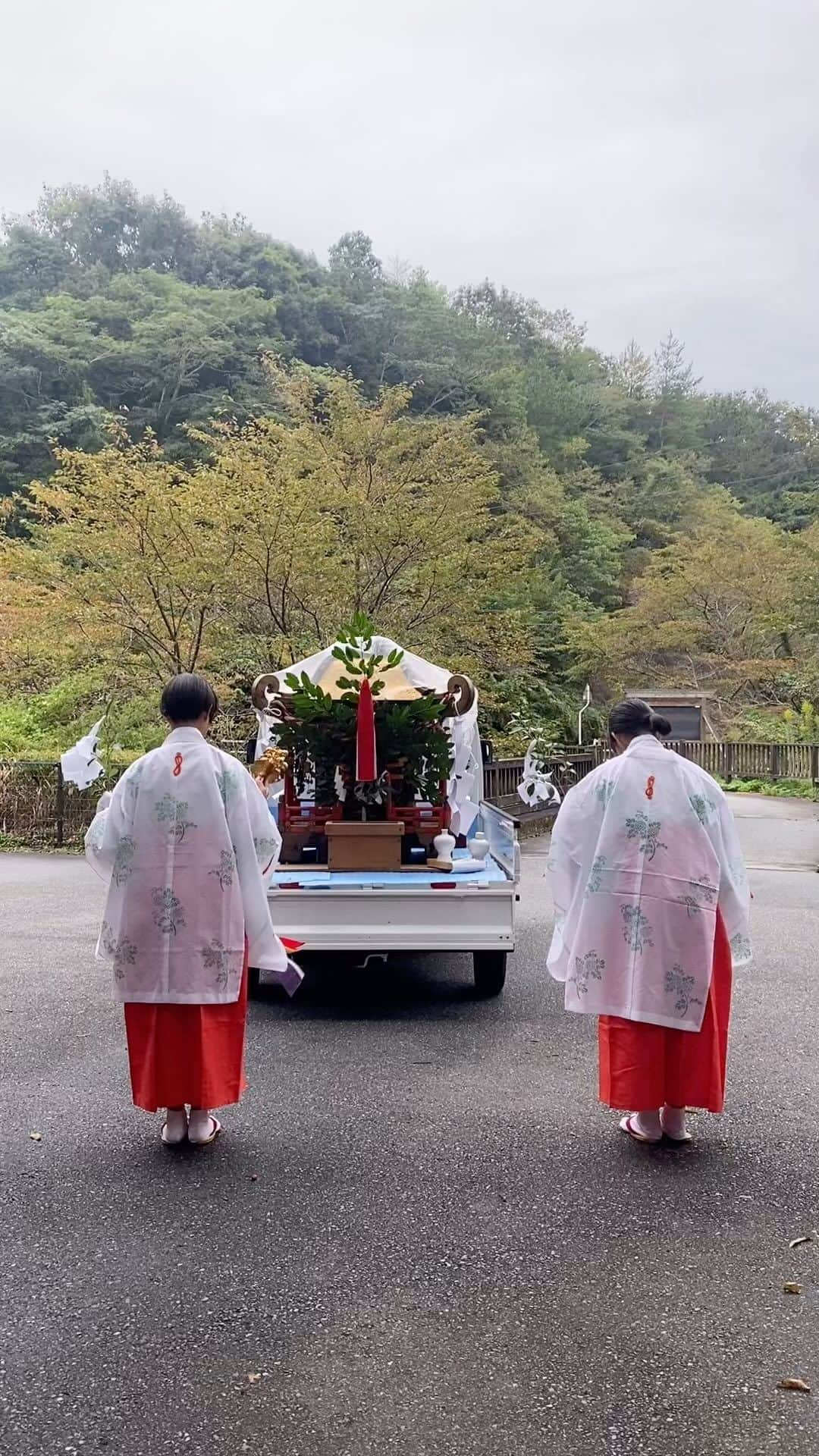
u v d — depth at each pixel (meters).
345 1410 2.51
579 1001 4.18
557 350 61.53
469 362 46.56
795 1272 3.17
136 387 40.31
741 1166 3.98
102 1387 2.59
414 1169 3.91
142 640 15.12
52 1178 3.80
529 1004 6.57
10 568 15.38
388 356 43.75
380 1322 2.88
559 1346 2.78
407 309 49.00
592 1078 5.03
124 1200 3.62
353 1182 3.79
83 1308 2.93
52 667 16.11
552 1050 5.53
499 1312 2.93
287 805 7.13
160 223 58.06
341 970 7.62
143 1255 3.23
